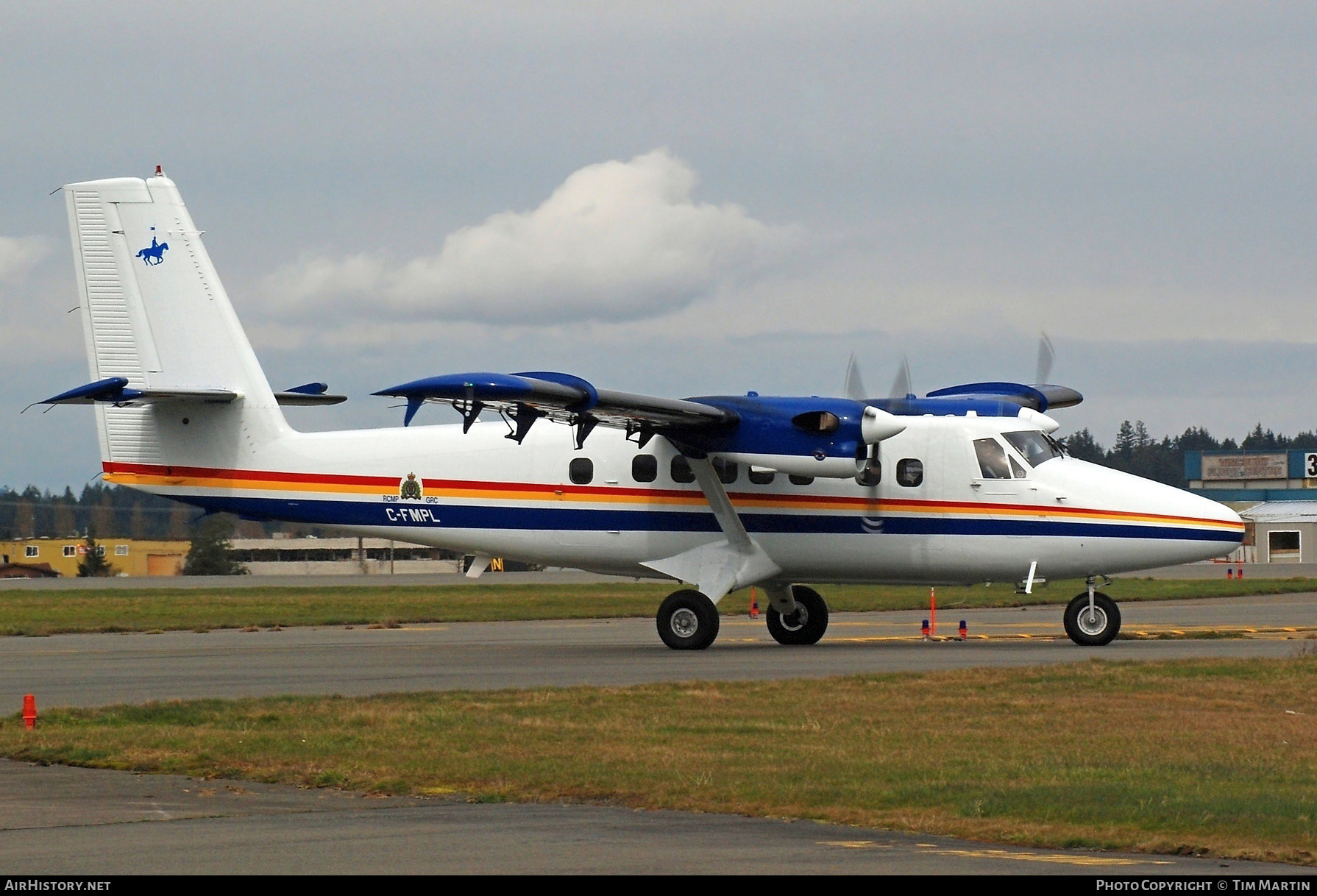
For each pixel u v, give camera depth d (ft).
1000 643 304.91
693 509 299.79
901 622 400.26
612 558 304.91
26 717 171.63
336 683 223.92
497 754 150.82
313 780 137.69
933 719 176.45
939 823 117.50
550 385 254.88
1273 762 144.56
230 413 316.60
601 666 251.60
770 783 133.80
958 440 292.20
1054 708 184.85
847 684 211.20
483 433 312.91
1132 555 285.84
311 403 322.96
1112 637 290.15
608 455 304.91
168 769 144.15
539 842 110.93
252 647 308.60
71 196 318.45
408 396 255.29
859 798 127.13
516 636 346.13
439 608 474.08
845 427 277.23
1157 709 184.44
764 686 208.54
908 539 293.23
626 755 150.10
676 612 291.38
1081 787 130.41
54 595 586.86
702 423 279.49
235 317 318.45
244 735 163.84
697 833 114.62
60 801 128.06
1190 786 131.03
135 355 317.22
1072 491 287.89
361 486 313.32
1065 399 340.80
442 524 311.47
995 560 290.56
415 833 114.21
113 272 317.63
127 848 107.96
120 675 240.53
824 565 297.53
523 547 308.40
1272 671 224.12
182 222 317.22
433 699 196.03
